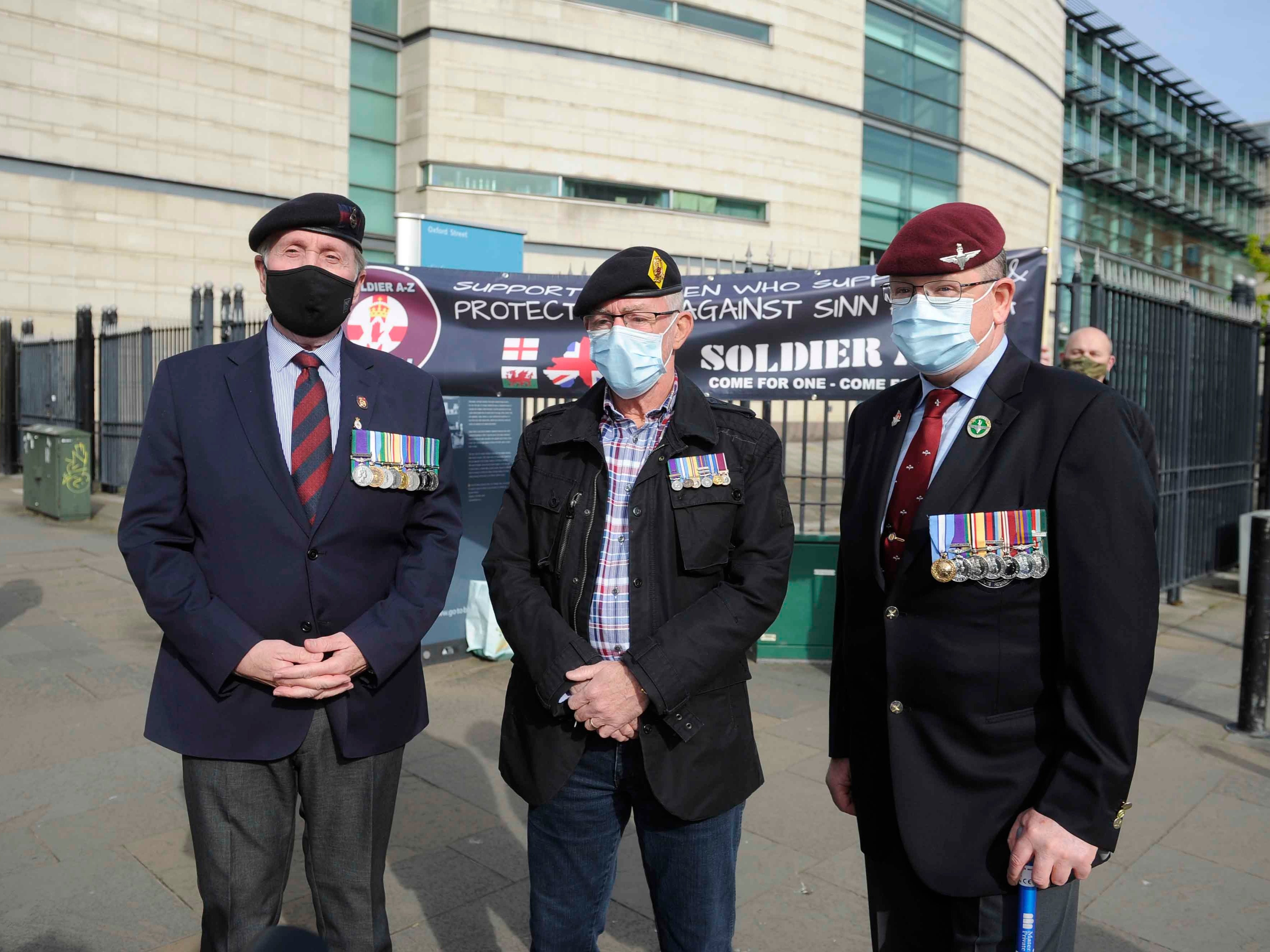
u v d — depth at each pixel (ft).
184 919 8.68
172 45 51.29
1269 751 13.12
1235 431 26.30
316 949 2.52
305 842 6.77
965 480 5.28
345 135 57.36
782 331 15.87
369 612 6.66
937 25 76.84
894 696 5.45
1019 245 84.64
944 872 5.15
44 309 49.06
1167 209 104.99
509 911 8.95
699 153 66.28
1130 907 9.02
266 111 54.49
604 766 6.29
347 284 6.66
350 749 6.47
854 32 72.02
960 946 5.30
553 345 16.02
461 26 59.11
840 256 72.23
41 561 25.62
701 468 6.37
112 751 12.63
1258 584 13.66
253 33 53.72
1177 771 12.41
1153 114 101.19
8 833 10.33
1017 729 5.09
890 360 15.40
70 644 17.63
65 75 48.49
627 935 8.59
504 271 18.97
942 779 5.26
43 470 33.45
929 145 77.56
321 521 6.51
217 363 6.74
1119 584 4.73
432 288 16.02
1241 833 10.61
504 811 11.12
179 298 52.54
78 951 8.16
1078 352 14.21
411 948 8.30
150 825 10.55
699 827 6.23
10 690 15.01
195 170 52.47
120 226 50.70
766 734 13.73
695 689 5.98
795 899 9.18
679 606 6.33
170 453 6.48
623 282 6.27
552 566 6.58
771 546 6.47
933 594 5.27
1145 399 21.12
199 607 6.21
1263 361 28.17
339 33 56.80
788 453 41.88
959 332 5.45
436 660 17.03
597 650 6.29
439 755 12.79
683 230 65.82
